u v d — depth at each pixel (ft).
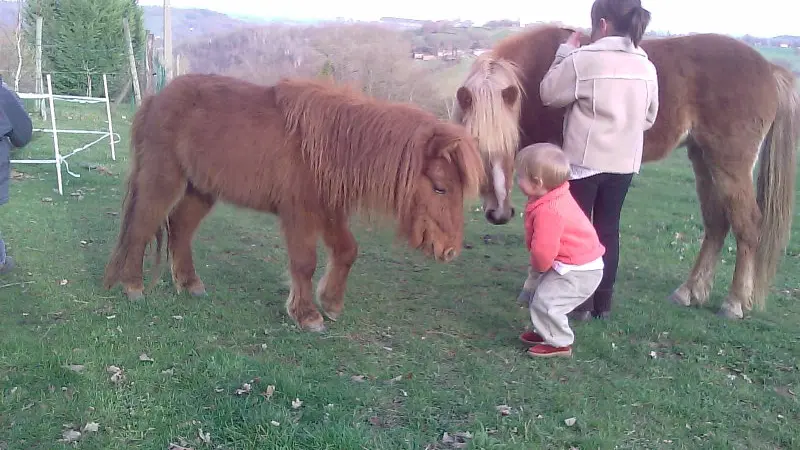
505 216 14.01
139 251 14.78
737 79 15.30
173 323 13.73
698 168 16.92
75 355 11.73
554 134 15.85
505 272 18.83
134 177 14.62
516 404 10.97
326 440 9.39
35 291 15.01
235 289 16.25
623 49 13.12
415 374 11.93
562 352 12.85
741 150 15.53
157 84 59.82
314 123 12.84
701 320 15.46
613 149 13.28
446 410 10.66
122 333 12.94
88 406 10.07
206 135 13.55
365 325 14.26
